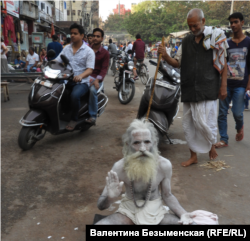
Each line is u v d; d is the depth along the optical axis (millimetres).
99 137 5137
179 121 6258
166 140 5020
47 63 4633
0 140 4828
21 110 6945
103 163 3988
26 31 20906
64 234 2451
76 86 4746
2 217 2691
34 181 3424
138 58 11086
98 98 5379
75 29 4648
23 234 2445
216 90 3617
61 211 2803
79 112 4922
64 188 3266
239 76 4445
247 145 4793
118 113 6910
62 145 4703
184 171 3762
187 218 2020
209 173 3711
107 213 2762
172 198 2170
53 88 4336
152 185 2074
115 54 13594
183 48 3672
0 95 8984
